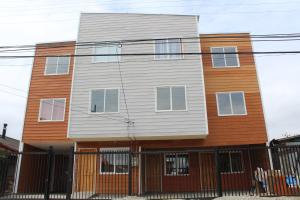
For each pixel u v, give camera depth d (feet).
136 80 59.31
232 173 59.82
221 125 59.72
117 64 60.49
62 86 66.28
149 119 56.80
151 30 62.64
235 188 58.85
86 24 64.08
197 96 57.47
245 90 61.98
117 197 46.37
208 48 65.31
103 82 59.67
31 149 66.64
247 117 60.08
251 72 63.16
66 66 67.62
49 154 43.80
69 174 42.93
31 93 66.33
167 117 56.65
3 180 44.65
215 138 58.95
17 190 60.08
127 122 56.85
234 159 60.75
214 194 47.14
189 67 59.47
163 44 61.77
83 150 58.95
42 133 63.46
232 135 59.11
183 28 62.64
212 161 59.82
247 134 59.00
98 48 61.87
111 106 58.18
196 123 55.98
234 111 60.64
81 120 57.72
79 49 62.03
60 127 63.52
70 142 63.31
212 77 63.05
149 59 60.39
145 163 59.93
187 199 40.63
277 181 42.06
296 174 40.88
